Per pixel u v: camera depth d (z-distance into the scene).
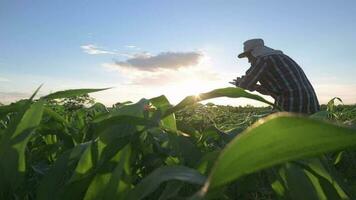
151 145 1.35
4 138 1.06
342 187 1.16
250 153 0.51
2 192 1.03
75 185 0.98
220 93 1.06
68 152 1.13
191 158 1.21
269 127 0.50
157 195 1.24
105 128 1.10
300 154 0.53
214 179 0.51
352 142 0.53
